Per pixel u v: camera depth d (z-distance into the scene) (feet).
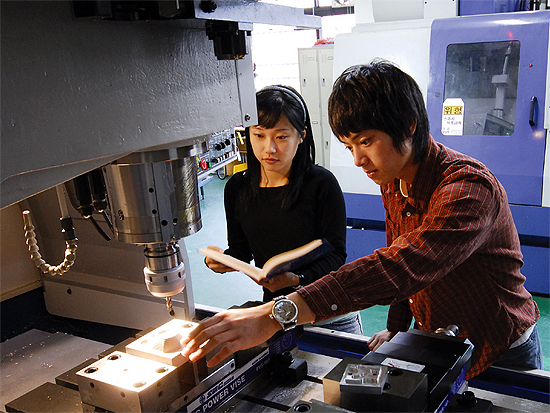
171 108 2.30
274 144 4.35
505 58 8.45
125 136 2.09
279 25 2.55
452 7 9.09
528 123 8.47
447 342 3.07
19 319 6.04
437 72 8.94
